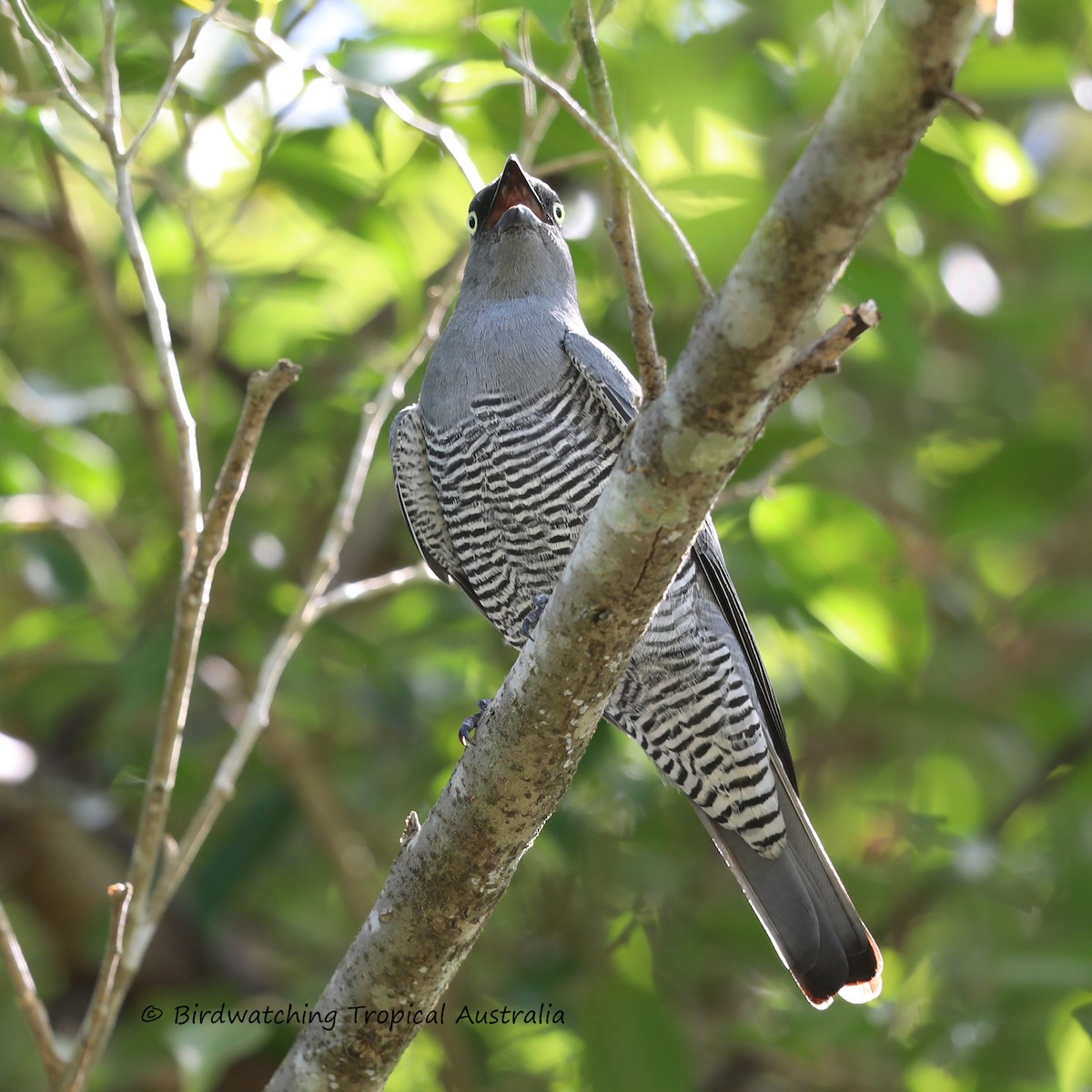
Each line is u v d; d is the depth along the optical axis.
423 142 10.62
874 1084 10.70
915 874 11.80
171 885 7.00
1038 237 13.51
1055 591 12.09
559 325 9.37
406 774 11.52
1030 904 10.85
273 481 12.70
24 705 12.01
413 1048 11.26
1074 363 14.74
